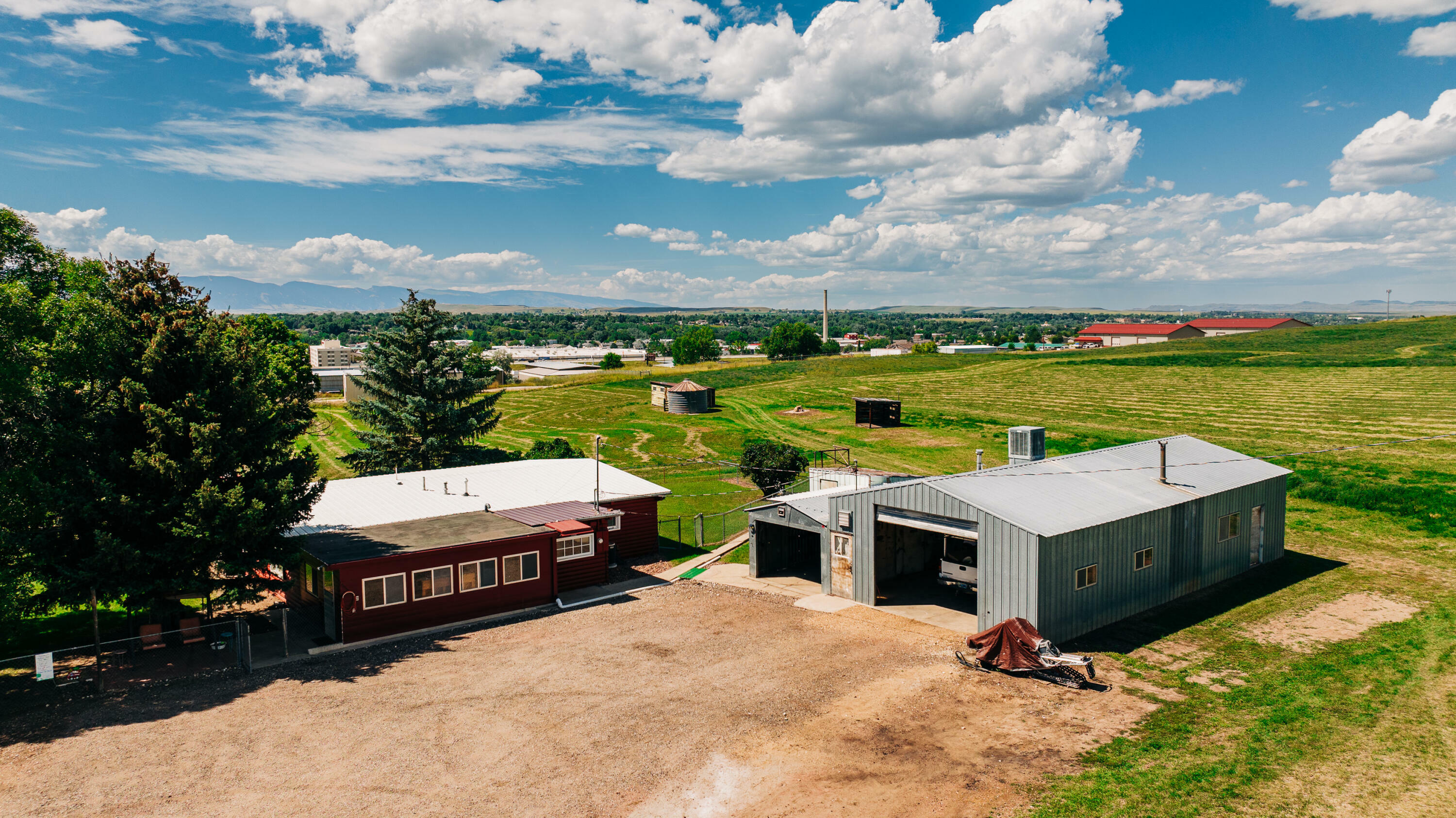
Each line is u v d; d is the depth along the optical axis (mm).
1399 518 35125
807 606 25375
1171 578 25078
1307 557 30344
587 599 26734
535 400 90938
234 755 15516
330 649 22000
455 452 48719
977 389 89000
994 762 14961
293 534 25828
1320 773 14352
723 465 55688
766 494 42906
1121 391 82500
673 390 81750
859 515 25484
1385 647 20875
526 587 26000
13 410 20078
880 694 18234
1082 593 21703
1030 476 25891
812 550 31359
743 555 32750
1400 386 72875
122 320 21672
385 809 13547
